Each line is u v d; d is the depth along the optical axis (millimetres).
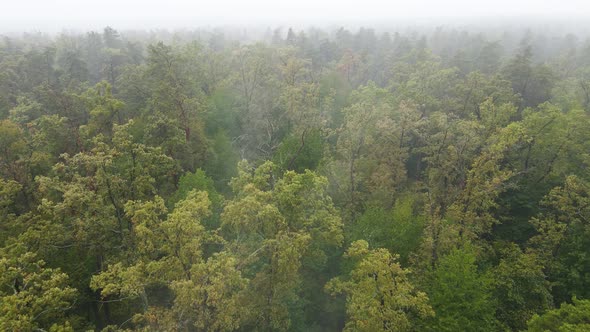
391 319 21359
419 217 30750
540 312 27391
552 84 51188
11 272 19141
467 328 22766
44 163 32938
